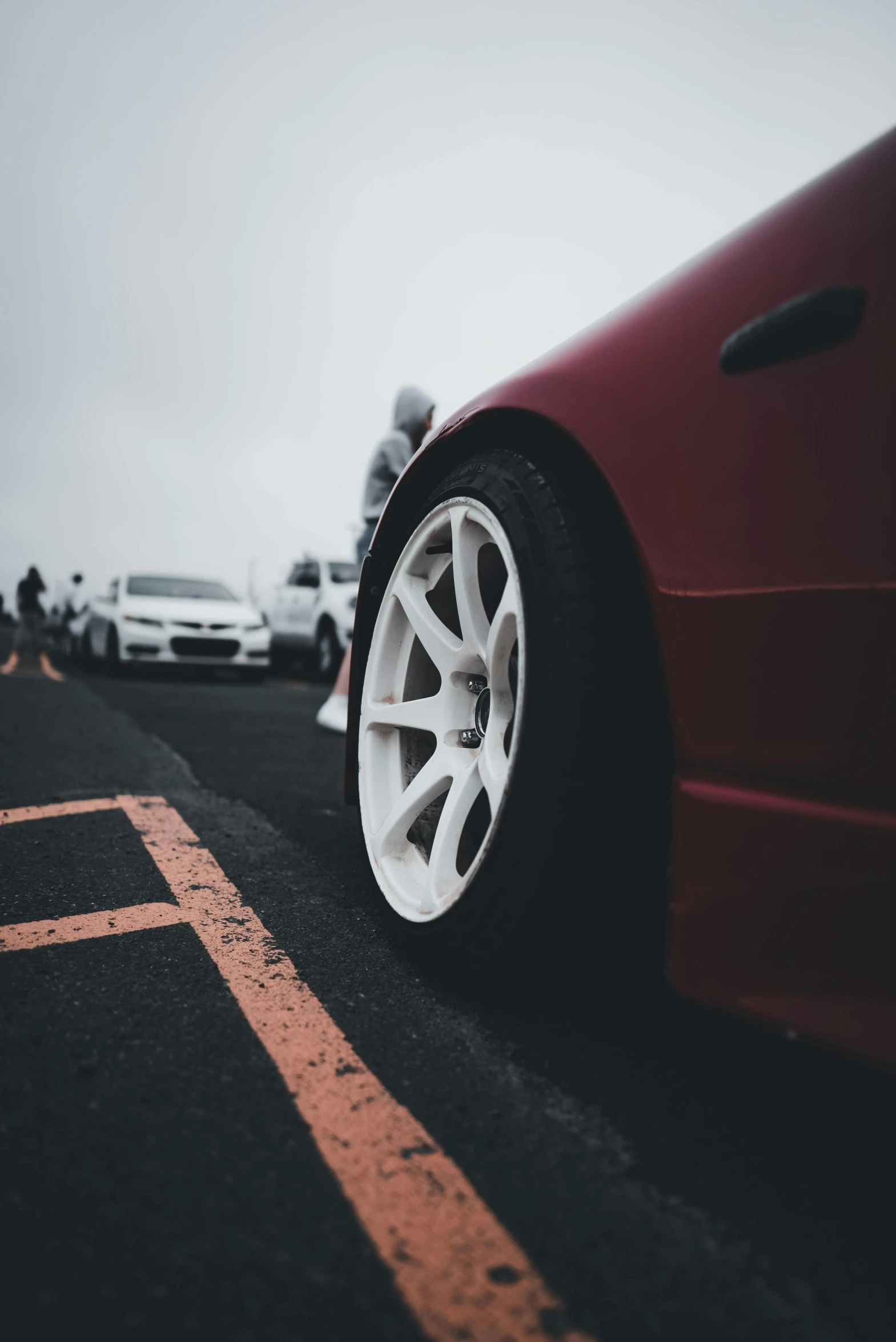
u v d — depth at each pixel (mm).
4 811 2627
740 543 1034
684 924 1063
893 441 902
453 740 1539
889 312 920
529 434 1482
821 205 1037
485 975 1366
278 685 9680
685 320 1170
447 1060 1217
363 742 1812
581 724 1230
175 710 6066
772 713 988
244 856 2248
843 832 917
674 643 1097
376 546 1840
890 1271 846
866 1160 1030
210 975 1475
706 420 1095
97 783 3180
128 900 1856
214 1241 844
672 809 1098
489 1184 952
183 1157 971
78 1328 732
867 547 915
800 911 952
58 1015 1303
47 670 10578
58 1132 1006
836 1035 907
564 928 1277
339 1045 1244
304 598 11062
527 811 1271
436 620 1627
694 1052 1277
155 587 10172
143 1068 1160
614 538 1318
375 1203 912
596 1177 972
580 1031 1323
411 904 1548
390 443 3572
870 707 903
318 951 1597
